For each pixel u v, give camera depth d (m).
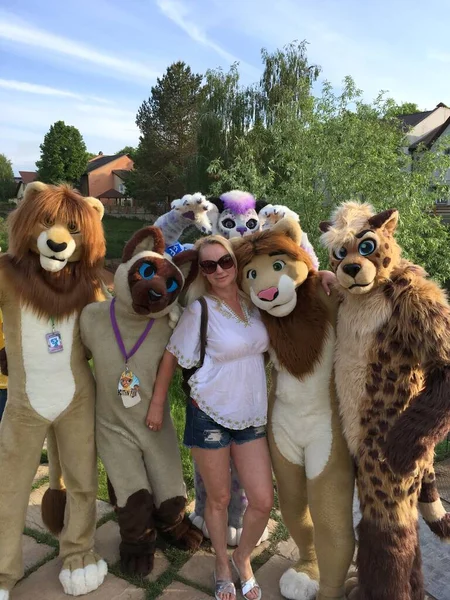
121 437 2.49
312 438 2.23
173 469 2.59
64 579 2.47
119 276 2.32
